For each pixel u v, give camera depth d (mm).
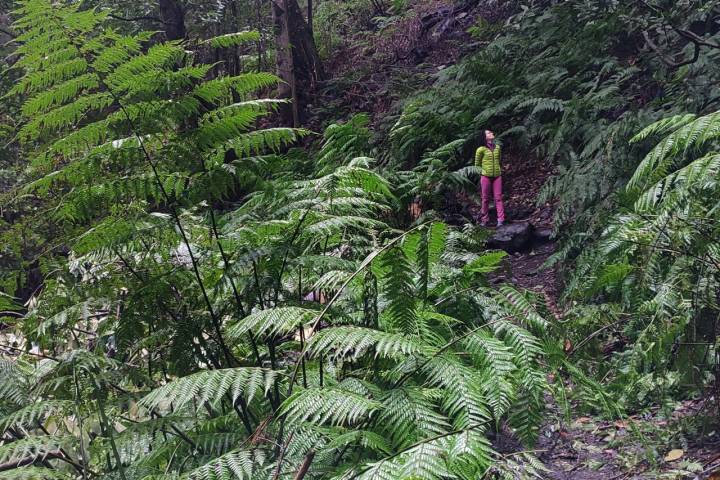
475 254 3215
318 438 1937
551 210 9461
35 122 2330
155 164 2332
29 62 2289
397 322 1992
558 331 2617
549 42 11258
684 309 3121
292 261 2381
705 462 3344
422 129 10367
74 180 2309
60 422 2209
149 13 11211
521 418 2029
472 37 15117
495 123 11688
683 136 2934
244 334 2449
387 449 1738
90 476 2240
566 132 9430
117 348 2436
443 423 1812
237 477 1862
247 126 2434
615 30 9000
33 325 2492
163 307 2525
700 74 7199
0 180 6215
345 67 17250
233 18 13102
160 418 2230
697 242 3016
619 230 3502
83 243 2410
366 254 2967
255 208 2777
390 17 18594
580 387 2564
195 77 2377
